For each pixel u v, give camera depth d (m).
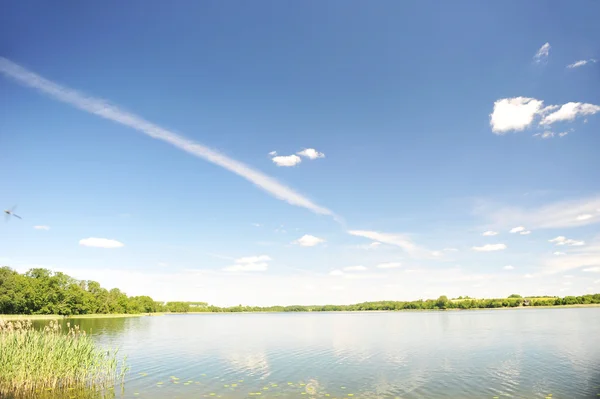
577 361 40.44
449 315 184.88
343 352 49.94
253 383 31.00
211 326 117.38
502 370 36.03
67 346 29.86
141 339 69.25
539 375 33.59
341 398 26.47
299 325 120.19
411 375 34.09
